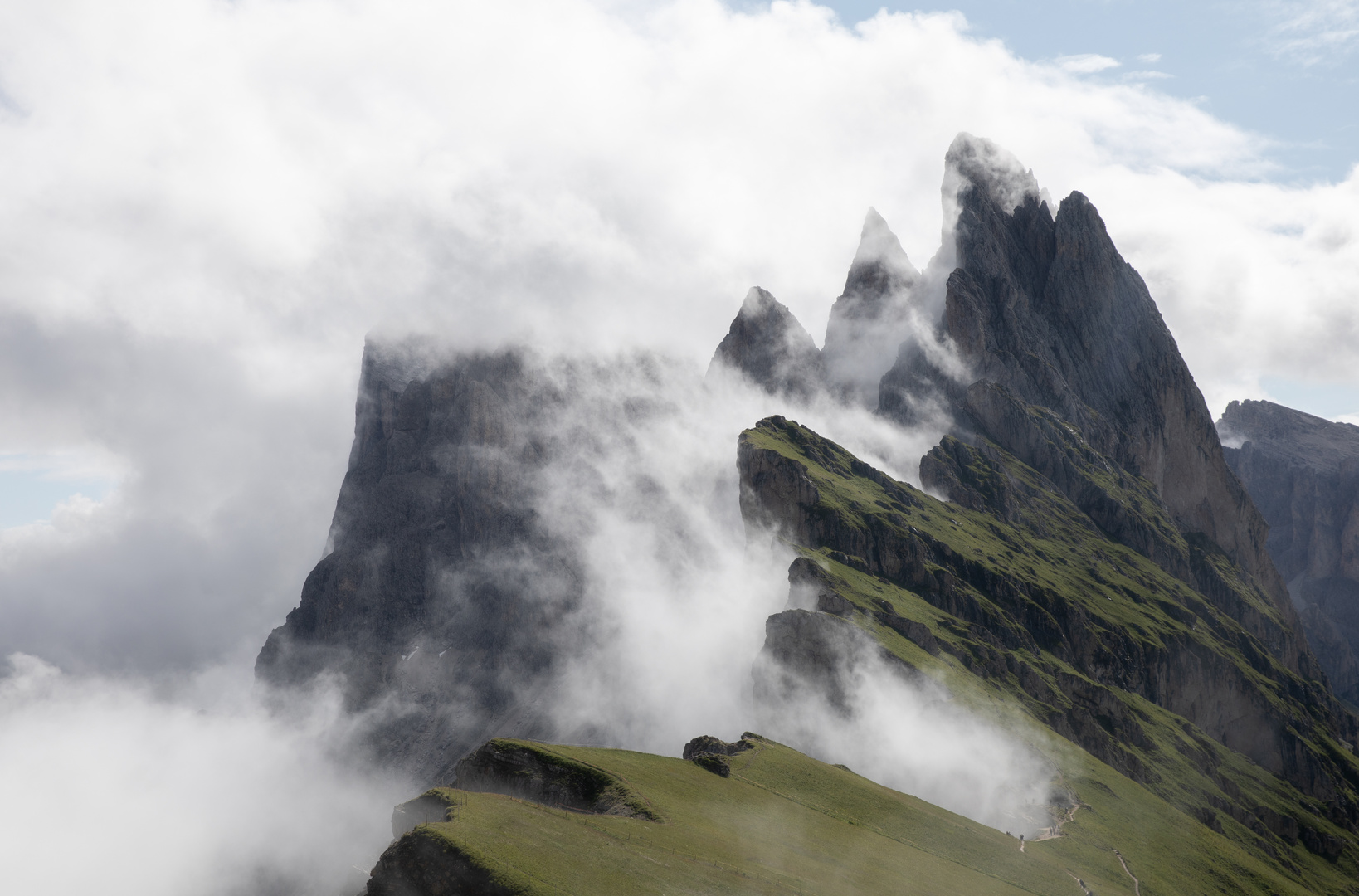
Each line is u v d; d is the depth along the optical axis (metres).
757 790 165.50
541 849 110.62
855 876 133.38
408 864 105.25
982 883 151.62
